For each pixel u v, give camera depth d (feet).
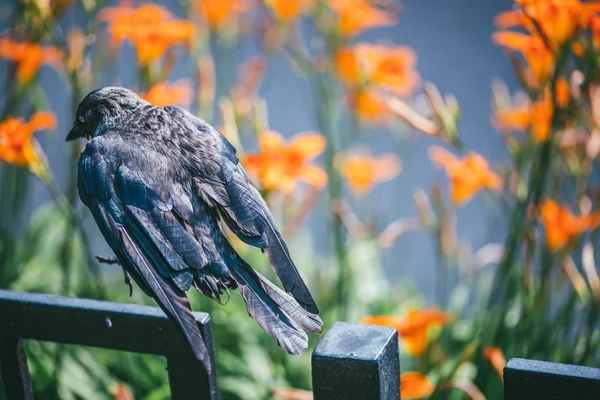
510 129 13.75
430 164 20.02
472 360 13.71
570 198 13.76
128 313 12.02
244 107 14.17
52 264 14.88
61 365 13.92
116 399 13.10
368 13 14.30
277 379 13.94
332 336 11.75
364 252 14.92
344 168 14.33
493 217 15.17
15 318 12.16
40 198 19.03
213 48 15.29
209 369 11.63
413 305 14.93
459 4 26.61
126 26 13.50
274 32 14.60
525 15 12.87
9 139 13.14
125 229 11.92
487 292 14.48
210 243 11.92
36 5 13.48
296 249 15.19
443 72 23.24
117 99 12.42
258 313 11.76
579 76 13.00
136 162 12.01
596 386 11.62
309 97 20.20
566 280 13.73
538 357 13.60
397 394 11.81
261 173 13.20
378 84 14.23
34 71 13.73
